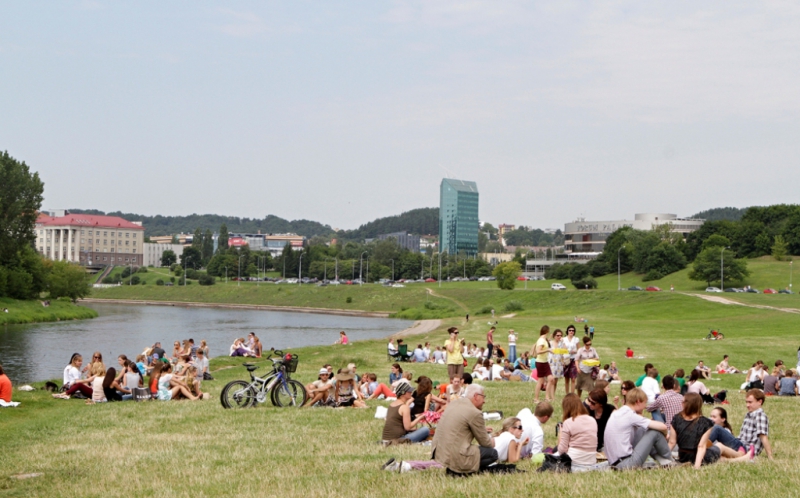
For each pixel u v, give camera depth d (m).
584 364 28.64
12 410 27.25
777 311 110.75
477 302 177.62
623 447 16.30
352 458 18.33
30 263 144.88
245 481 15.95
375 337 108.31
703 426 16.78
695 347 63.25
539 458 17.66
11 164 130.00
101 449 20.11
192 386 31.36
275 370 28.25
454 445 15.64
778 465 16.50
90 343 90.00
